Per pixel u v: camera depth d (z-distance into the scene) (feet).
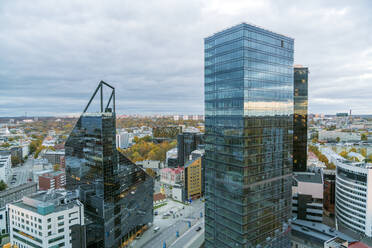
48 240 305.73
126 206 399.24
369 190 388.16
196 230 452.35
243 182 253.24
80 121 382.22
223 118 275.39
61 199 341.62
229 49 264.93
